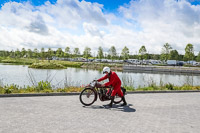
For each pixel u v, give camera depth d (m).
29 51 135.25
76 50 120.25
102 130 4.43
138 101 8.23
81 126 4.64
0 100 7.27
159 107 7.17
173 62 77.88
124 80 15.13
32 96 8.36
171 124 5.14
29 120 4.94
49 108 6.29
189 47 77.94
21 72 37.06
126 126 4.80
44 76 31.59
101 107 6.79
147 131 4.50
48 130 4.27
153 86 13.42
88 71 47.97
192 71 53.09
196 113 6.45
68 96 8.67
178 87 13.91
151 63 87.56
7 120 4.87
